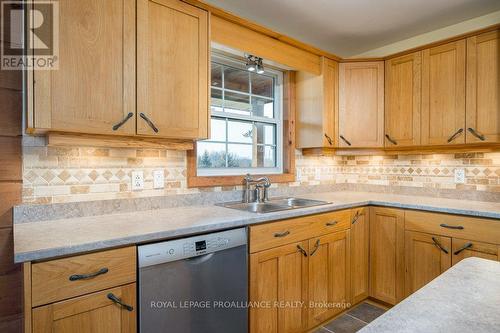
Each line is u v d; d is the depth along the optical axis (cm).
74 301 111
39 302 104
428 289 77
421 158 270
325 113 258
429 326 59
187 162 206
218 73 240
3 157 145
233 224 158
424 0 212
